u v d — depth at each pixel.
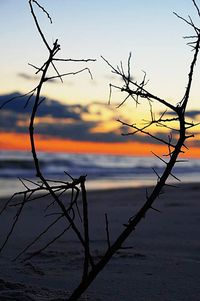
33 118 2.08
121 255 4.87
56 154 65.19
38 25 2.00
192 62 2.12
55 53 2.00
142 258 4.75
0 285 3.29
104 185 21.97
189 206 10.48
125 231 2.17
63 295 3.21
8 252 5.25
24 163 34.50
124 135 2.09
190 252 5.18
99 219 8.59
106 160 65.25
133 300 3.18
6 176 26.72
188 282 3.72
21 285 3.39
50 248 5.49
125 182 24.58
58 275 3.96
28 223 8.21
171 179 27.11
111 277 3.87
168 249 5.38
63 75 2.02
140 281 3.74
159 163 64.31
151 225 7.54
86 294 3.30
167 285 3.62
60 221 8.51
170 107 2.11
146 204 2.16
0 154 59.31
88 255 2.19
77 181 2.09
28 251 5.27
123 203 12.02
